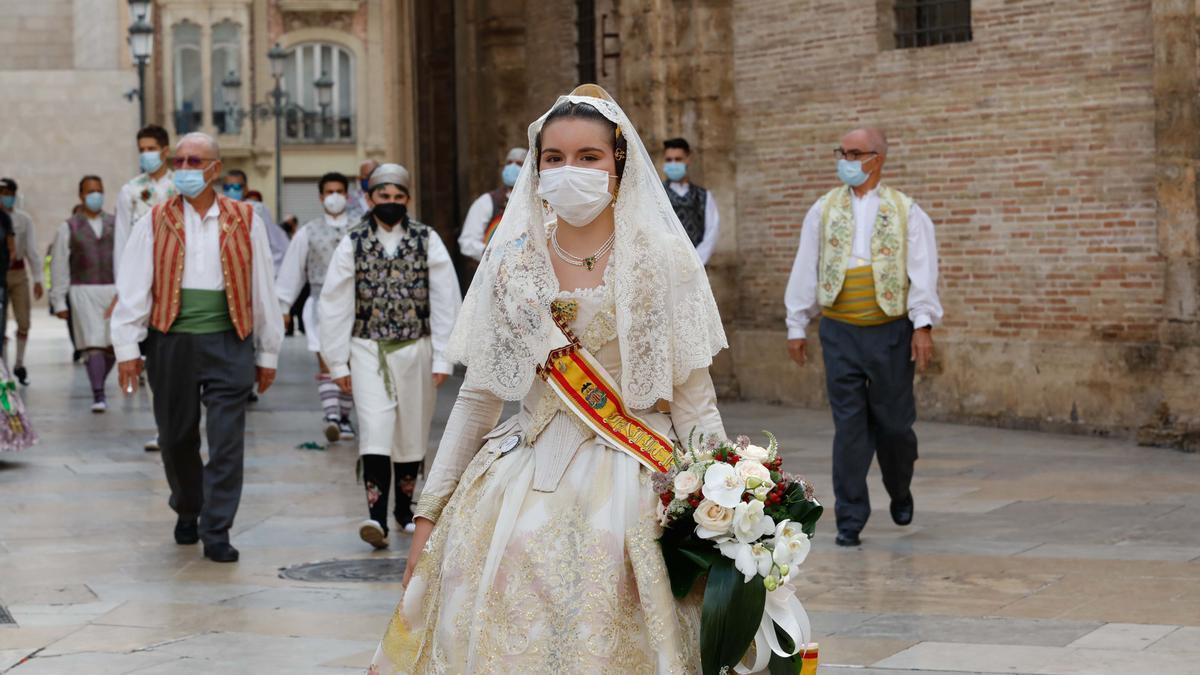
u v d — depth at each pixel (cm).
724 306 1659
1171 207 1260
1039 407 1377
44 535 931
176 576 812
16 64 4750
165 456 877
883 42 1504
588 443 419
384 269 892
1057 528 916
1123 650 640
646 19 1662
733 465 406
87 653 657
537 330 418
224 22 5272
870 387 876
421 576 433
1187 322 1249
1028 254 1390
